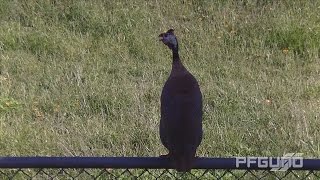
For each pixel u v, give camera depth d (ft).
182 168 20.11
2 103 42.29
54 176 30.60
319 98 44.52
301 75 49.01
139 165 19.67
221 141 37.19
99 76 47.75
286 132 38.19
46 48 52.34
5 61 49.88
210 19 57.06
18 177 31.35
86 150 36.22
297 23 55.36
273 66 50.52
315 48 52.39
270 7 58.08
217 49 52.29
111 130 38.93
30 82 46.80
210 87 45.44
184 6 58.39
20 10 57.88
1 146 36.65
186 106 21.88
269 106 42.65
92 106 42.55
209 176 30.50
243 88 45.14
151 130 37.96
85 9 57.31
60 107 42.70
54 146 36.63
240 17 57.00
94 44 53.26
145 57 51.57
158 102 43.06
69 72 47.93
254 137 37.99
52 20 56.95
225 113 41.22
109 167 19.44
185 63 50.39
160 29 55.52
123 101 42.86
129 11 57.36
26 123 40.09
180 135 21.30
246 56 51.96
